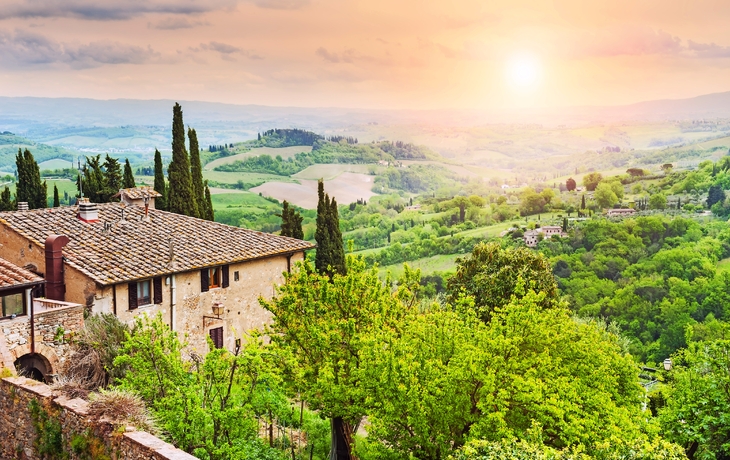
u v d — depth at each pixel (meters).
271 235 37.97
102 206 36.16
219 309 31.72
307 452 24.61
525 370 20.55
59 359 23.20
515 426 19.64
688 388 24.72
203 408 18.16
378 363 19.88
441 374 19.61
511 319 21.64
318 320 24.08
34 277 23.00
